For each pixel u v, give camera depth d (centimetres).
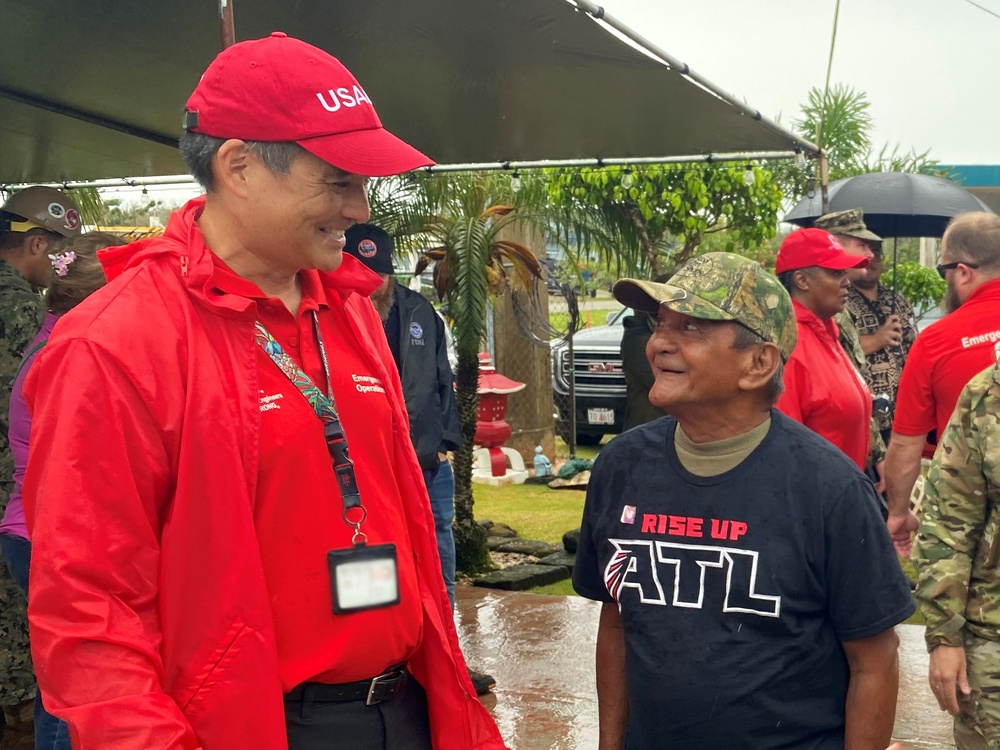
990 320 357
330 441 179
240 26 384
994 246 359
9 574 391
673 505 208
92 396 157
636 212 830
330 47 409
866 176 811
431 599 204
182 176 721
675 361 208
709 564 201
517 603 580
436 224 679
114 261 182
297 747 180
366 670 184
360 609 180
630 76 438
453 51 410
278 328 184
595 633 525
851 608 198
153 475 163
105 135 573
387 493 195
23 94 486
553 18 364
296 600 177
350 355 196
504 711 423
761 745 197
